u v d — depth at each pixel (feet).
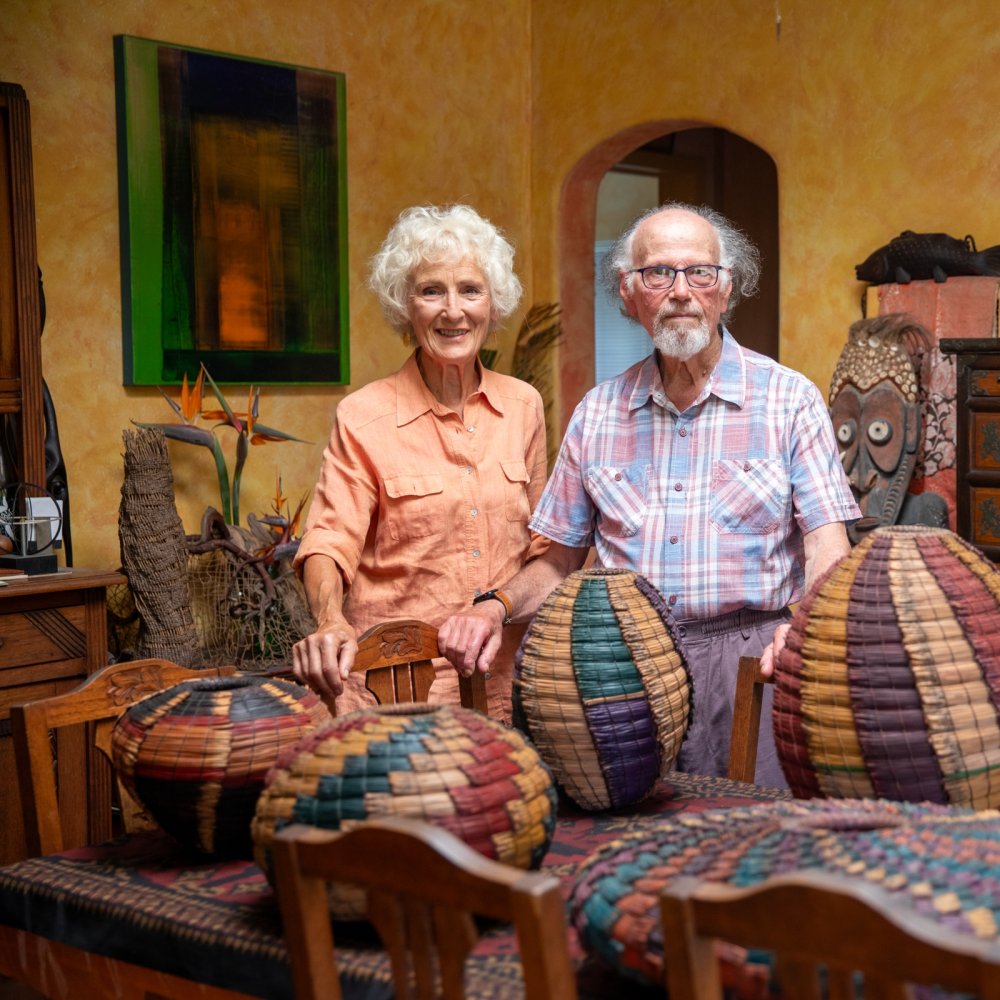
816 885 3.26
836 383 16.39
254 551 14.66
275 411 17.42
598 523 8.98
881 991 3.27
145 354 15.94
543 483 9.77
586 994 4.32
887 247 16.33
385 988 4.37
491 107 19.94
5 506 12.87
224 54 16.67
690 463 8.58
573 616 6.14
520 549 9.52
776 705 5.53
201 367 16.42
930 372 15.90
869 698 5.14
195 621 14.15
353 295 18.20
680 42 18.81
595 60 19.72
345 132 17.92
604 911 4.18
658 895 3.76
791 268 17.87
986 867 3.82
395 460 9.12
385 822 3.97
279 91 17.16
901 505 15.76
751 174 25.82
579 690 6.01
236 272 16.79
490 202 19.98
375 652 8.07
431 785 4.61
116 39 15.65
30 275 12.82
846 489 8.45
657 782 6.32
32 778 6.67
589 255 20.80
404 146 18.75
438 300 8.80
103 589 12.64
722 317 9.21
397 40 18.60
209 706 5.57
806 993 3.43
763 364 8.64
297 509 17.56
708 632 8.45
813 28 17.48
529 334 20.17
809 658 5.33
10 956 5.70
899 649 5.15
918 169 16.58
